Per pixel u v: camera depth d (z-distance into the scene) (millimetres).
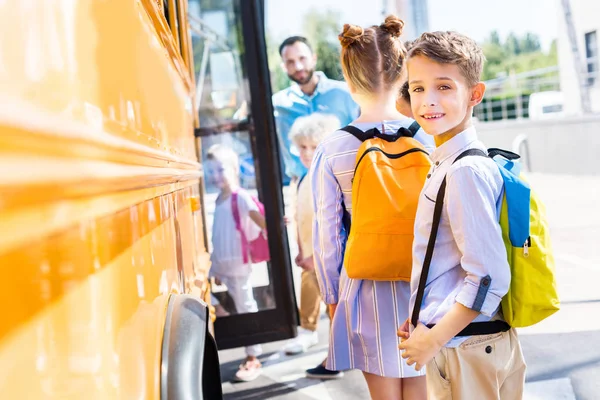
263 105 4426
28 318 645
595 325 4480
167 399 1519
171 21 2836
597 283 5555
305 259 4562
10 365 604
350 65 2357
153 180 1504
